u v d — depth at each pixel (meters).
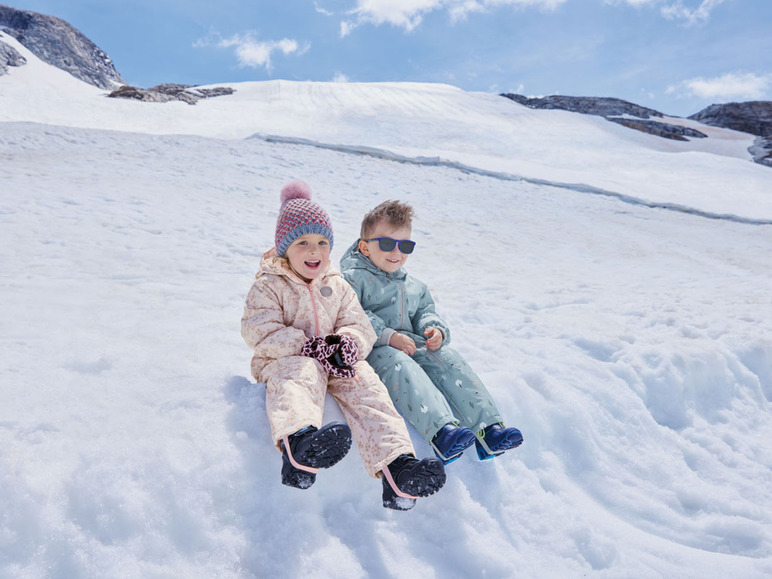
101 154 11.54
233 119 33.31
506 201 14.35
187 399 2.23
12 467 1.69
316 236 2.32
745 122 51.84
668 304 5.38
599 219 13.68
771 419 3.76
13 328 3.08
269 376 2.16
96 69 102.06
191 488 1.81
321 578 1.76
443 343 2.68
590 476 2.87
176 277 4.96
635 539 2.46
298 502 1.96
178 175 10.74
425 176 16.05
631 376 3.63
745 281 7.52
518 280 6.75
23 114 27.38
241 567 1.73
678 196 19.06
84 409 2.12
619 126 42.59
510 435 2.24
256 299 2.29
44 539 1.56
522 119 41.97
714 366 3.85
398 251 2.72
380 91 50.34
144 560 1.62
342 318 2.41
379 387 2.20
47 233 5.75
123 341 3.04
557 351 3.90
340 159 16.25
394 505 1.95
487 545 2.12
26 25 99.81
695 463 3.15
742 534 2.59
